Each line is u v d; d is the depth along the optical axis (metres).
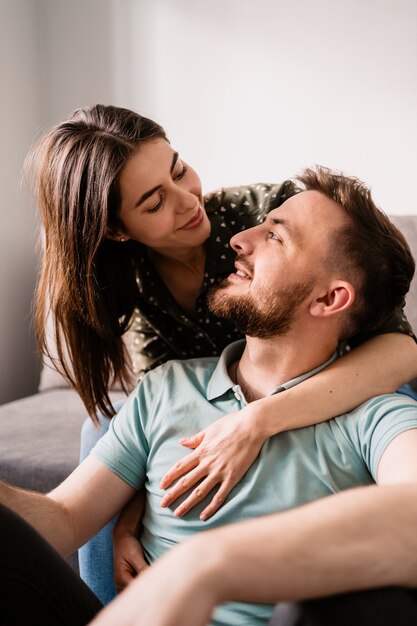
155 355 1.58
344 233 1.15
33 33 2.83
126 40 2.74
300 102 2.54
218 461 1.08
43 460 1.78
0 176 2.67
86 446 1.44
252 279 1.17
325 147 2.54
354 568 0.67
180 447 1.16
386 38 2.40
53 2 2.82
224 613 1.01
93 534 1.17
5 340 2.74
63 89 2.87
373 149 2.48
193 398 1.21
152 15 2.69
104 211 1.30
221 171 2.70
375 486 0.76
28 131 2.82
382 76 2.43
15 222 2.76
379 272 1.18
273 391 1.17
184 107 2.71
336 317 1.19
